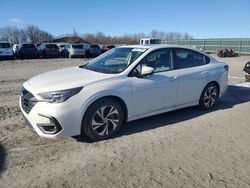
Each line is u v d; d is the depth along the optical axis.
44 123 3.91
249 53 35.22
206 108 6.08
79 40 65.88
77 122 4.04
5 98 7.19
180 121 5.35
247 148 4.18
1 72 13.63
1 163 3.59
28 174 3.34
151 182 3.21
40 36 66.31
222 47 38.91
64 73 4.81
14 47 27.12
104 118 4.32
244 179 3.31
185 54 5.64
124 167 3.54
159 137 4.53
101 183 3.18
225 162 3.72
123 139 4.42
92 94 4.10
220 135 4.67
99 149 4.05
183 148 4.12
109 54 5.52
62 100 3.90
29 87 4.27
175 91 5.24
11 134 4.55
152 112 4.98
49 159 3.72
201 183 3.21
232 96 7.73
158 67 5.07
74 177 3.29
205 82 5.84
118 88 4.36
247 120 5.51
